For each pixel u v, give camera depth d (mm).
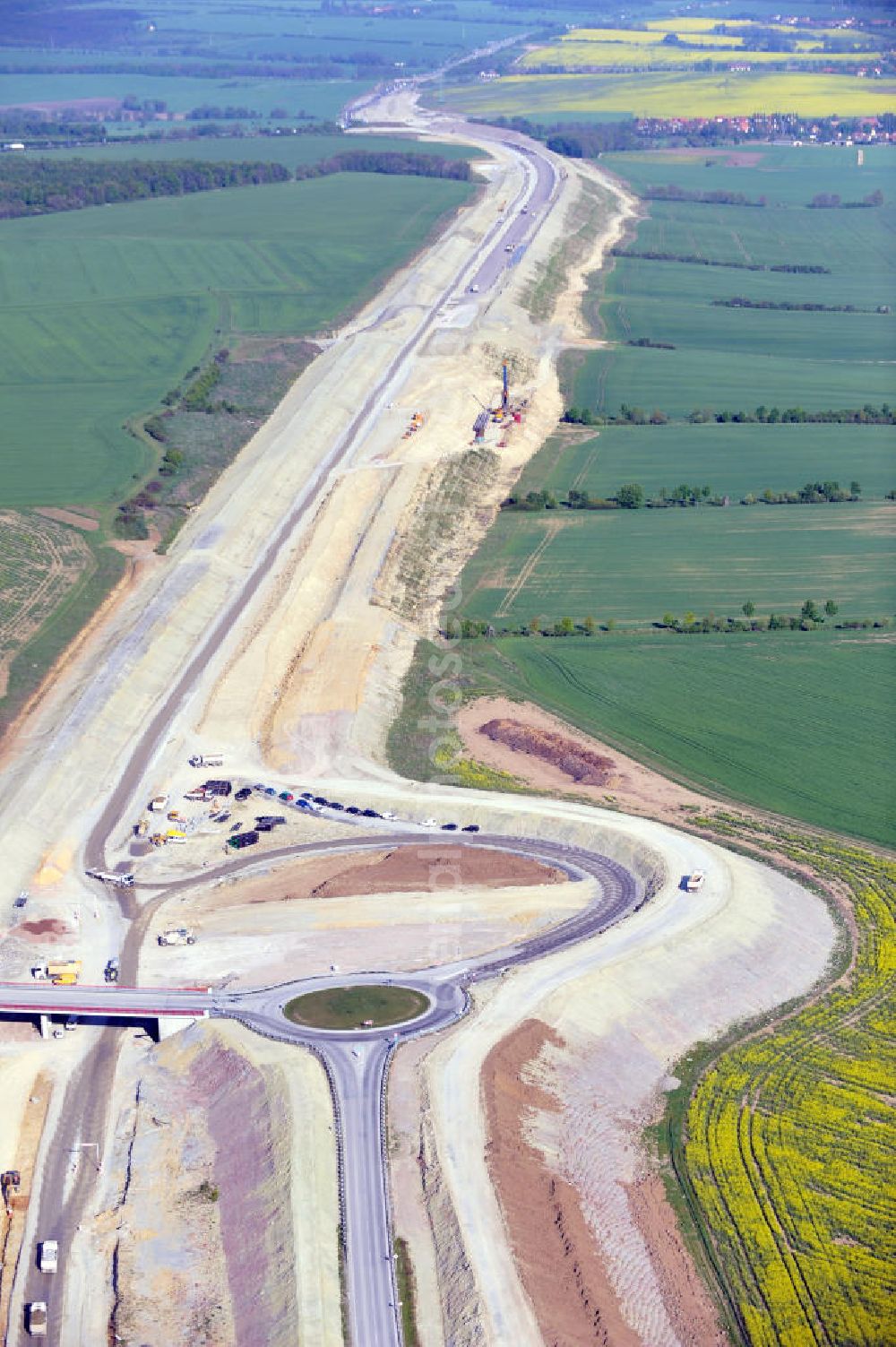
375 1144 150750
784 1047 168375
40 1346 135500
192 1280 141000
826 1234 143375
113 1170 155375
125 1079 168125
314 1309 132000
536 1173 149125
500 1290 133375
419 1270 137375
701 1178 151000
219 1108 160500
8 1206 151000
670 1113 160000
